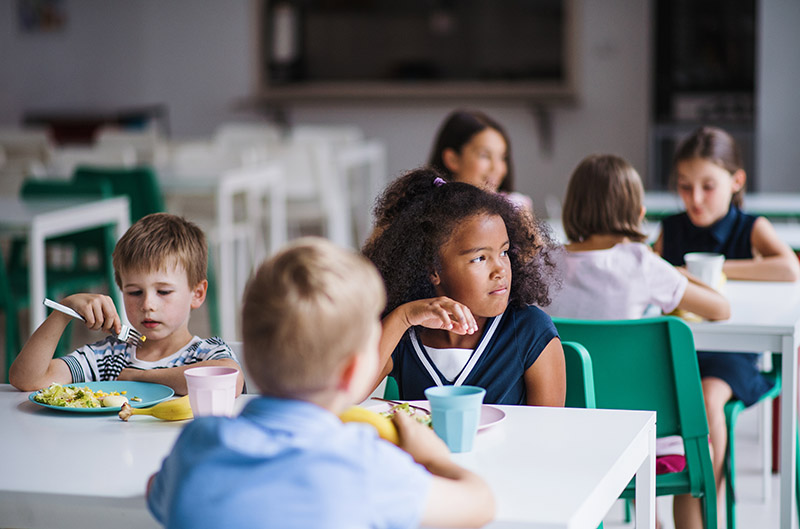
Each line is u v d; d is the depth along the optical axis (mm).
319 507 937
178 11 8820
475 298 1628
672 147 7145
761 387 2408
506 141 2979
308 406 976
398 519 969
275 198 5199
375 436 1019
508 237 1693
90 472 1229
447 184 1714
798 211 3721
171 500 976
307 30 8805
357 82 8781
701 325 2137
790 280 2609
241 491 944
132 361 1685
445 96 8359
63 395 1508
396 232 1688
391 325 1552
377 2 8688
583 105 8172
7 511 1192
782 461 2125
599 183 2254
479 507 1034
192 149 5570
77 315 1612
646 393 1898
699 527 2088
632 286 2141
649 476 1456
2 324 4656
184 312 1677
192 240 1677
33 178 4371
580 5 8078
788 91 6137
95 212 3705
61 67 8422
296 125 8719
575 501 1108
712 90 7109
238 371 1438
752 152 6844
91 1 8805
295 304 949
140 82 8938
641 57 8016
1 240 4633
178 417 1438
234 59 8773
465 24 8578
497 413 1418
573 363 1771
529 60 8500
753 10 6965
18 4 7828
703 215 2738
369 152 6684
